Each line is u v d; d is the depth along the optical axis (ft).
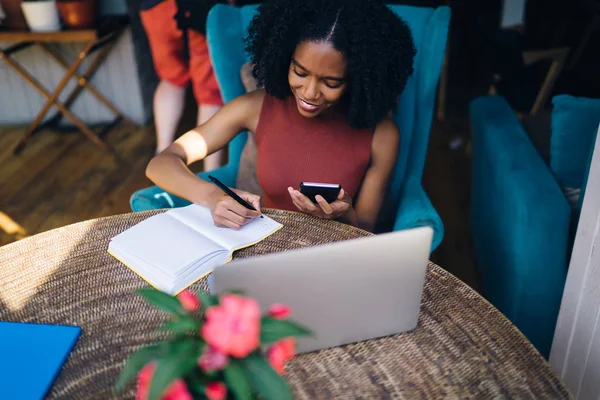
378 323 3.33
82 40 9.66
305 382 3.11
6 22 9.87
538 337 5.41
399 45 4.64
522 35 10.79
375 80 4.61
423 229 3.10
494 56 8.44
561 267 5.06
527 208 4.98
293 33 4.55
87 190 9.46
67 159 10.48
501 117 6.58
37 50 11.04
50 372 3.11
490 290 6.39
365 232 4.33
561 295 5.15
